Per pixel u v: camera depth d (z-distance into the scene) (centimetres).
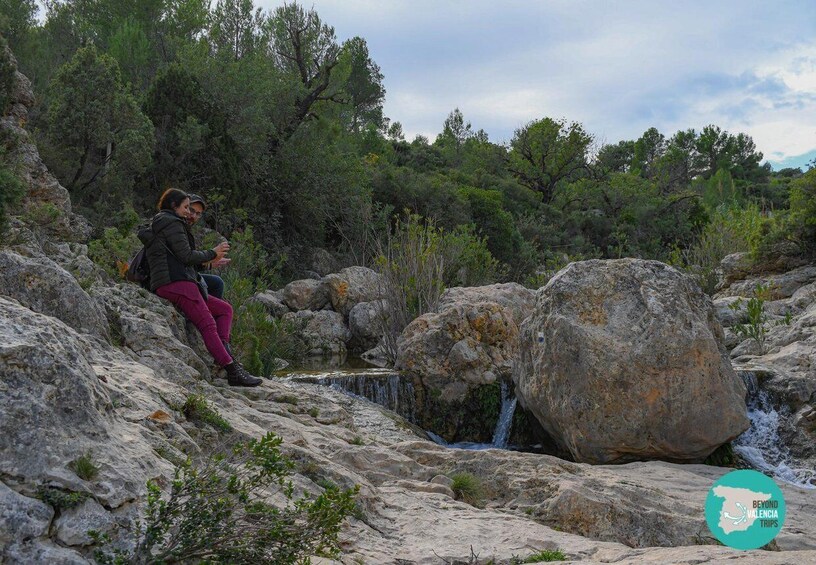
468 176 4406
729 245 2541
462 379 1174
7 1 2362
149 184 2098
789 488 829
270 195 2473
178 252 798
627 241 3925
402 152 5594
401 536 527
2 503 327
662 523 619
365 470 678
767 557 415
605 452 912
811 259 1981
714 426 904
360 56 5734
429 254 1546
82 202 1781
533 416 1105
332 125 2800
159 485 400
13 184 896
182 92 2241
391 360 1456
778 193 7475
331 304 1898
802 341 1298
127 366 649
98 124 1761
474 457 737
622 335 916
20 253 812
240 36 3164
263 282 1809
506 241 3061
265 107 2561
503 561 485
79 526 340
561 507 618
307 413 832
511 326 1266
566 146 4784
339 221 2666
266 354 1148
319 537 411
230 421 639
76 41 3056
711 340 918
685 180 8444
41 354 382
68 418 379
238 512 397
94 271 870
